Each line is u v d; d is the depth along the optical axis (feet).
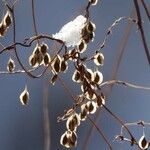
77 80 5.92
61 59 5.87
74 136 5.95
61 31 5.94
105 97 6.02
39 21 8.26
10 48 5.80
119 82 5.98
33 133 9.61
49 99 9.14
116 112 8.23
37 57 5.92
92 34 5.88
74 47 5.89
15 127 9.59
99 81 5.94
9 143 9.59
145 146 5.98
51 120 9.08
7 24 5.97
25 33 8.33
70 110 5.93
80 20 5.93
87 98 5.90
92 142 8.16
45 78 6.06
